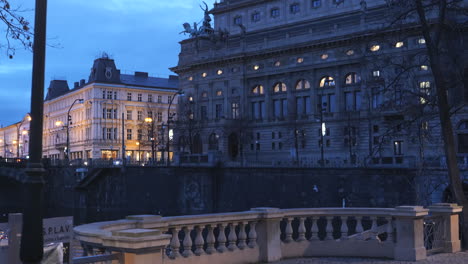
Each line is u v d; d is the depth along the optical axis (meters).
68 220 9.23
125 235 9.96
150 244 9.90
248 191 73.12
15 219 9.00
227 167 75.81
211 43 106.94
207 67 104.38
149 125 108.88
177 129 99.75
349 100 86.44
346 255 16.69
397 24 25.28
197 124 98.75
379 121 78.06
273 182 70.25
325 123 87.44
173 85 139.50
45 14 9.35
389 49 71.50
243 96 98.62
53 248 8.88
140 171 84.50
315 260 15.89
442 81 21.64
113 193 88.25
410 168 56.09
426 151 68.88
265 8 105.31
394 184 58.06
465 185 52.22
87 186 92.06
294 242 16.45
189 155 81.12
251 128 97.38
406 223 15.91
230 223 14.76
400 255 15.92
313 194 65.75
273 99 95.88
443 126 21.58
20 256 8.59
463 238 20.06
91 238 10.80
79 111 132.75
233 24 110.62
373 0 91.00
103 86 124.50
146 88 130.50
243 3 108.06
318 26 92.31
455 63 22.80
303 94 91.88
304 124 90.31
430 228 17.50
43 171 8.88
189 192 78.56
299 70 91.25
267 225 15.55
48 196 99.75
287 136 92.06
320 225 44.94
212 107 103.06
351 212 16.91
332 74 88.25
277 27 100.81
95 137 123.06
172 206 79.75
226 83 101.00
